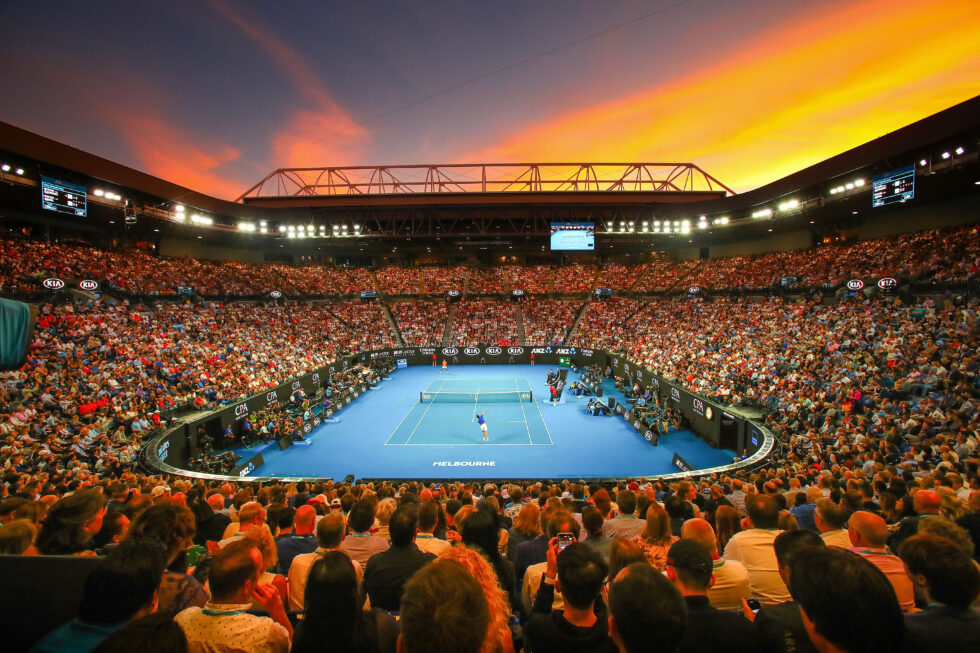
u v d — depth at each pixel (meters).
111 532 6.41
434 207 52.53
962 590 2.83
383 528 7.98
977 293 26.88
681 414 30.84
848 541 5.48
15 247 35.97
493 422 32.41
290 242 62.25
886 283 32.47
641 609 2.20
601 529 6.30
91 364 26.14
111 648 1.87
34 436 18.17
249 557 3.05
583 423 32.03
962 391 19.00
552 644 2.91
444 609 1.86
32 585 3.07
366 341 54.00
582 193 50.84
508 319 61.53
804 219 46.19
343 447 27.17
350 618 2.60
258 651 2.88
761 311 41.94
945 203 37.34
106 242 47.53
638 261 72.12
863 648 2.08
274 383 33.09
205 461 22.02
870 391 22.22
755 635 3.03
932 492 7.11
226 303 49.16
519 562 6.27
